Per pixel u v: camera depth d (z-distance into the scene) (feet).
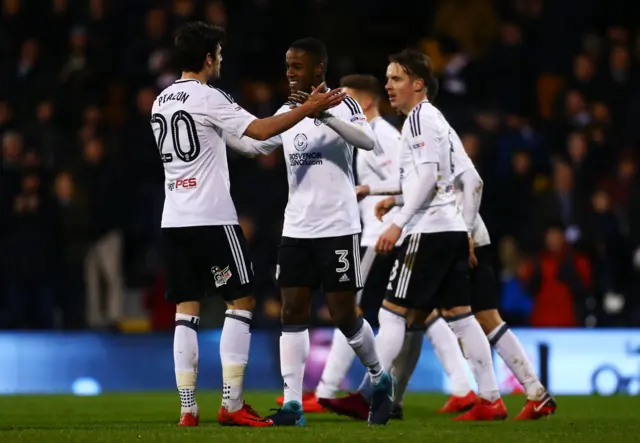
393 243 81.97
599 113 175.83
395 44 209.36
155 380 142.92
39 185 158.81
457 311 89.30
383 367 81.41
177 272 78.48
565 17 198.18
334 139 79.56
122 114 178.40
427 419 92.53
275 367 142.61
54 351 142.51
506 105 187.52
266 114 169.58
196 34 78.23
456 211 85.81
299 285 80.59
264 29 192.65
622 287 160.97
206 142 77.20
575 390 137.49
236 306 79.10
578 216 162.20
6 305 158.71
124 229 163.12
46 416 95.55
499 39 195.72
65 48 187.83
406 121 84.07
